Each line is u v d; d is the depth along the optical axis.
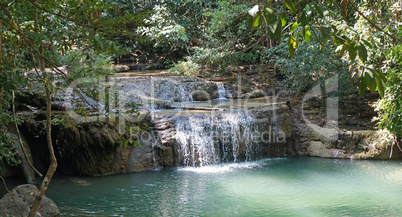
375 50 8.31
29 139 10.34
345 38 2.00
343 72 13.51
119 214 7.41
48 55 5.00
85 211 7.54
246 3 15.98
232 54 16.34
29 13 3.55
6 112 6.38
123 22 2.84
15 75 5.59
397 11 6.96
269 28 1.86
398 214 7.30
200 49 16.66
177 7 18.55
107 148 10.31
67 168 10.52
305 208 7.72
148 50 20.70
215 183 9.53
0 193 8.59
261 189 9.02
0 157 7.62
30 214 3.29
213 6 19.25
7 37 4.22
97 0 2.87
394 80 8.77
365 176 9.96
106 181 9.73
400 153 11.66
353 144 11.91
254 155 12.16
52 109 10.11
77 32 2.70
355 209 7.62
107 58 12.84
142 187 9.22
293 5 1.92
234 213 7.47
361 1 9.91
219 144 11.59
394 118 9.37
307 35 2.12
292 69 14.06
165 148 10.97
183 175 10.29
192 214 7.43
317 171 10.56
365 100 14.55
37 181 9.69
